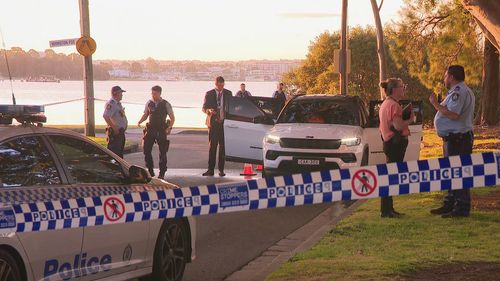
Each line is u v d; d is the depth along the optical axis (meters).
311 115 20.88
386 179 8.00
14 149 8.33
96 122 57.19
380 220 14.52
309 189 8.12
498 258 11.01
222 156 23.19
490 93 47.81
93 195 8.88
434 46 42.25
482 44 42.06
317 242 12.61
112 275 9.18
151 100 22.27
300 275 10.37
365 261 11.02
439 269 10.45
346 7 37.12
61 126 43.78
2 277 7.78
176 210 8.43
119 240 9.18
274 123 21.97
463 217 14.48
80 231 8.60
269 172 19.95
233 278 11.01
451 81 14.13
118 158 9.75
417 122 20.69
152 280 10.00
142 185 9.80
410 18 42.41
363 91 67.62
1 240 7.75
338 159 19.42
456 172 7.93
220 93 22.97
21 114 8.77
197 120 62.19
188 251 10.65
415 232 13.18
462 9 39.69
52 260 8.31
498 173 7.91
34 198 8.20
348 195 8.06
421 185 7.98
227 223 15.73
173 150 32.56
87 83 35.16
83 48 34.00
